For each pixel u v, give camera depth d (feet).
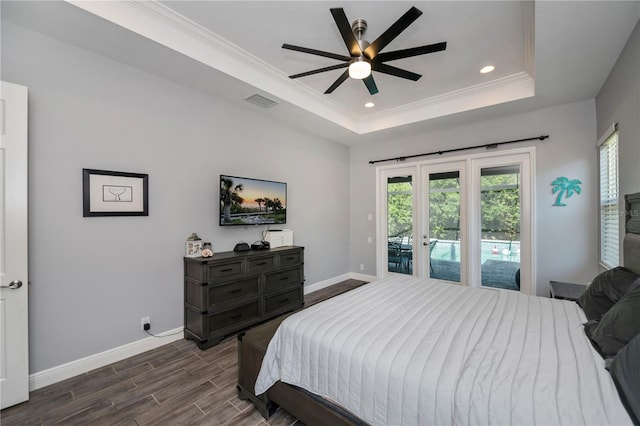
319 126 14.19
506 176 12.96
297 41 8.62
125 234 8.54
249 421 5.89
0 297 6.20
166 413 6.12
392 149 16.49
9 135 6.32
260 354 5.99
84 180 7.74
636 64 6.68
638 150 6.72
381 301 6.93
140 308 8.84
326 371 4.86
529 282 12.22
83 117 7.74
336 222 17.19
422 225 15.43
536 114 12.06
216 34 8.28
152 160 9.13
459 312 6.12
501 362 4.04
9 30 6.67
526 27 7.80
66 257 7.45
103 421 5.89
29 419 5.93
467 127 13.87
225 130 11.25
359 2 6.99
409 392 3.92
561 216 11.50
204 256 9.86
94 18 6.55
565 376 3.64
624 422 2.92
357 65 7.15
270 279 11.28
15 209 6.39
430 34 8.17
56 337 7.28
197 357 8.55
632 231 6.88
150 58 8.23
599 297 5.92
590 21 6.41
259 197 12.26
